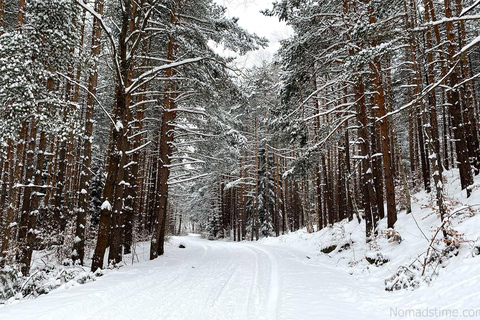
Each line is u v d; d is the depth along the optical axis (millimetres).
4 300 8102
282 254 15625
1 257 10148
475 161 14383
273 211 36906
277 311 5711
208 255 16109
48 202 17516
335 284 7727
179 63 10969
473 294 4641
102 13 13047
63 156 15961
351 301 6270
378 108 12086
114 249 11039
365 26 9141
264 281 8695
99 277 8711
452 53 10898
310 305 5949
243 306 6301
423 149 17312
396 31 8859
